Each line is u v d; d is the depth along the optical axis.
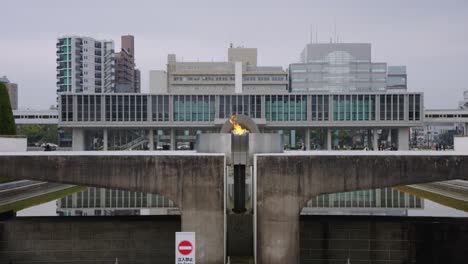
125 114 101.00
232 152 28.56
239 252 31.19
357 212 41.41
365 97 101.94
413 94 100.81
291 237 26.17
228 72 144.62
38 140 139.62
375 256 31.89
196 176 26.34
